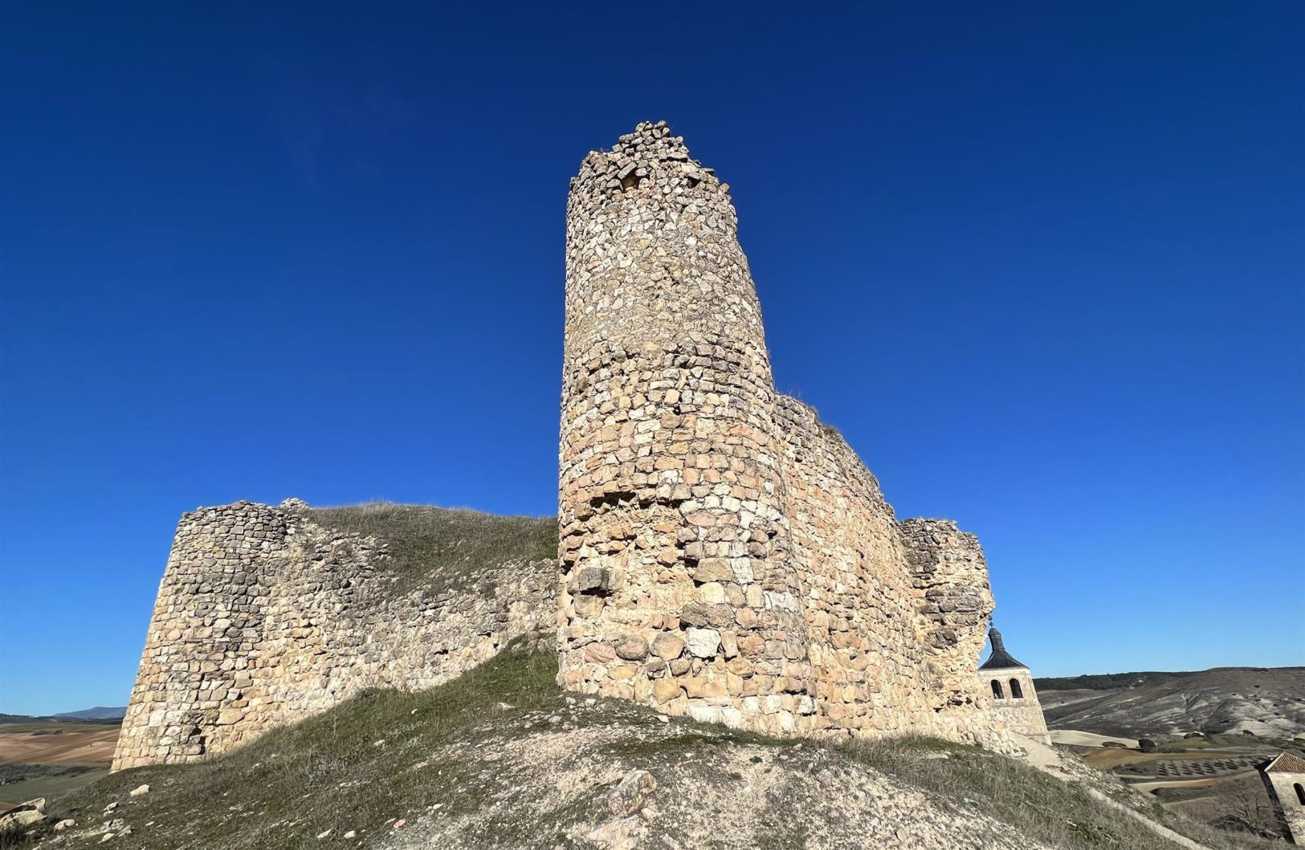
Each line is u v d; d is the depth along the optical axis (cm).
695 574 1162
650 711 1070
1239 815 4628
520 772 884
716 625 1124
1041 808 1257
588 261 1480
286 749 1783
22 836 1405
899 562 2327
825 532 1756
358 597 2400
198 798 1465
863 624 1817
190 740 2225
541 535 2370
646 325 1359
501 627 2000
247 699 2344
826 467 1864
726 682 1093
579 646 1191
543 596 1980
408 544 2673
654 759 829
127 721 2259
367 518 2877
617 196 1510
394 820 855
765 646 1137
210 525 2530
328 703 2244
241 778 1547
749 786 789
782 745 916
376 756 1292
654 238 1445
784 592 1216
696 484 1225
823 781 805
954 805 864
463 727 1162
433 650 2114
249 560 2516
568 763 867
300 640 2386
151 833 1274
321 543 2581
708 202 1511
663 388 1297
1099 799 1705
